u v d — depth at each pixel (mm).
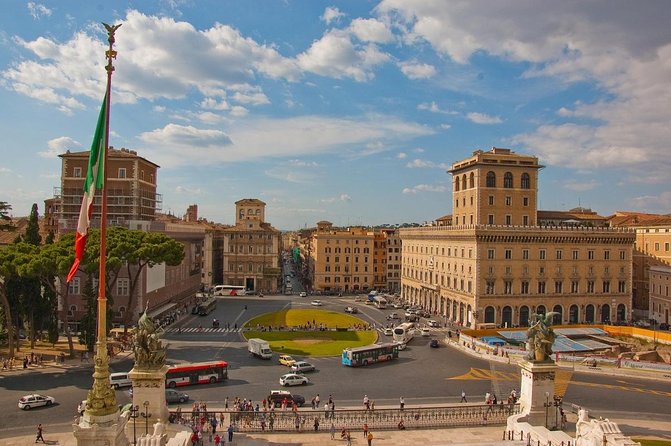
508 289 123625
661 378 78875
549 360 47594
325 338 106688
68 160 130000
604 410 62031
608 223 155000
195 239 163125
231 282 187000
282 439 48375
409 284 170125
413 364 85688
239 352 91250
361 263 193375
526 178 138500
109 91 32031
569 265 127750
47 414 56062
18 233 118938
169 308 126562
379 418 53031
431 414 53719
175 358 85062
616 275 130875
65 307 80812
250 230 186750
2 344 88188
